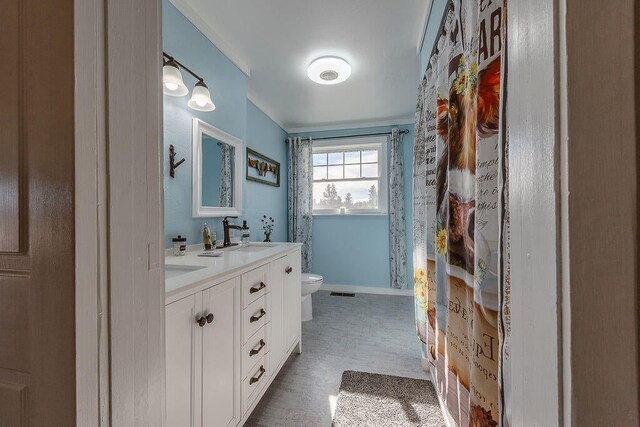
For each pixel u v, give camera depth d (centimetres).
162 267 66
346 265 402
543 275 33
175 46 171
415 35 210
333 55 236
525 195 38
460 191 116
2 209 50
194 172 189
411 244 381
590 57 29
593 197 29
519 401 39
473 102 101
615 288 28
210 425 111
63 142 47
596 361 29
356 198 405
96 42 50
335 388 177
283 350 191
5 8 50
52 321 48
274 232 367
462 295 114
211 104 181
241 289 136
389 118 383
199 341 105
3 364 51
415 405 161
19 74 49
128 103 56
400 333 259
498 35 81
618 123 28
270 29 204
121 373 55
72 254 47
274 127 372
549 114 32
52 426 48
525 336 38
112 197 53
